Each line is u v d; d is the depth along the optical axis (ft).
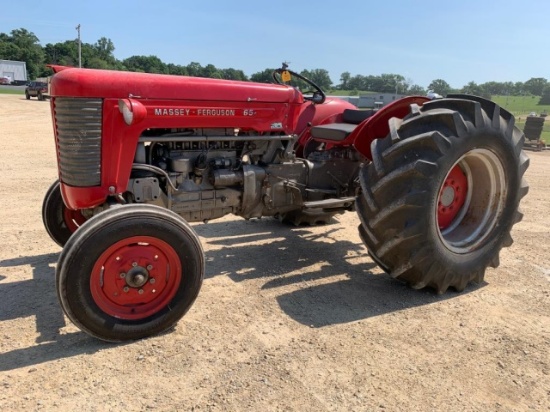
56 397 7.84
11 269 12.98
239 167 12.65
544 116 56.34
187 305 10.03
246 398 7.98
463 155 11.52
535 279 13.56
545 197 24.32
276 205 13.41
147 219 9.31
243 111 12.07
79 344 9.47
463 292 12.60
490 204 12.91
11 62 246.88
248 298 11.76
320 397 8.07
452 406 8.00
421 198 10.87
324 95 14.87
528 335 10.38
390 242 11.28
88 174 10.18
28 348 9.25
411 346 9.80
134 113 9.79
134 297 9.65
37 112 72.23
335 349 9.57
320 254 15.11
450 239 12.65
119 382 8.30
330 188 14.62
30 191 21.61
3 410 7.47
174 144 11.83
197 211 12.41
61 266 8.78
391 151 11.05
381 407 7.89
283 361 9.08
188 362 8.95
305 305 11.51
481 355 9.54
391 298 12.08
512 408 8.02
